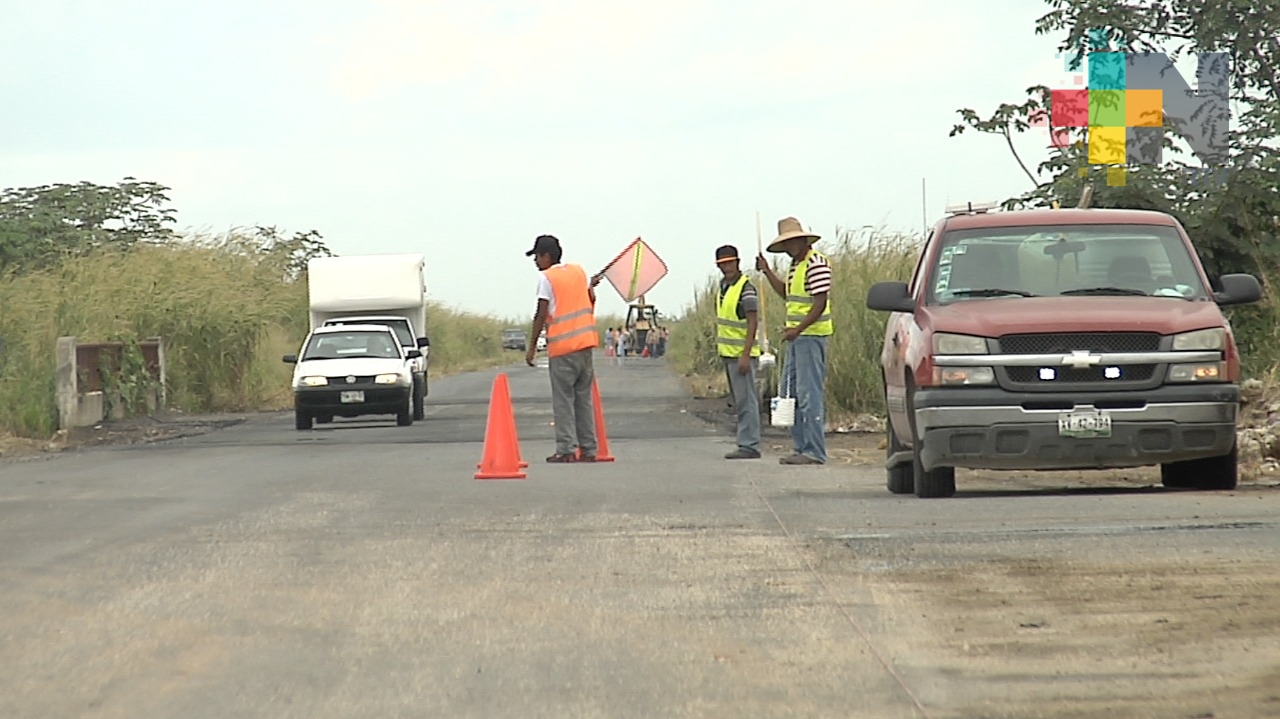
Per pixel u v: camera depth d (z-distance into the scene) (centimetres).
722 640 1636
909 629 1664
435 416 7169
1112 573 1939
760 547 2241
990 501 2722
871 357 5359
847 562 2086
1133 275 2923
